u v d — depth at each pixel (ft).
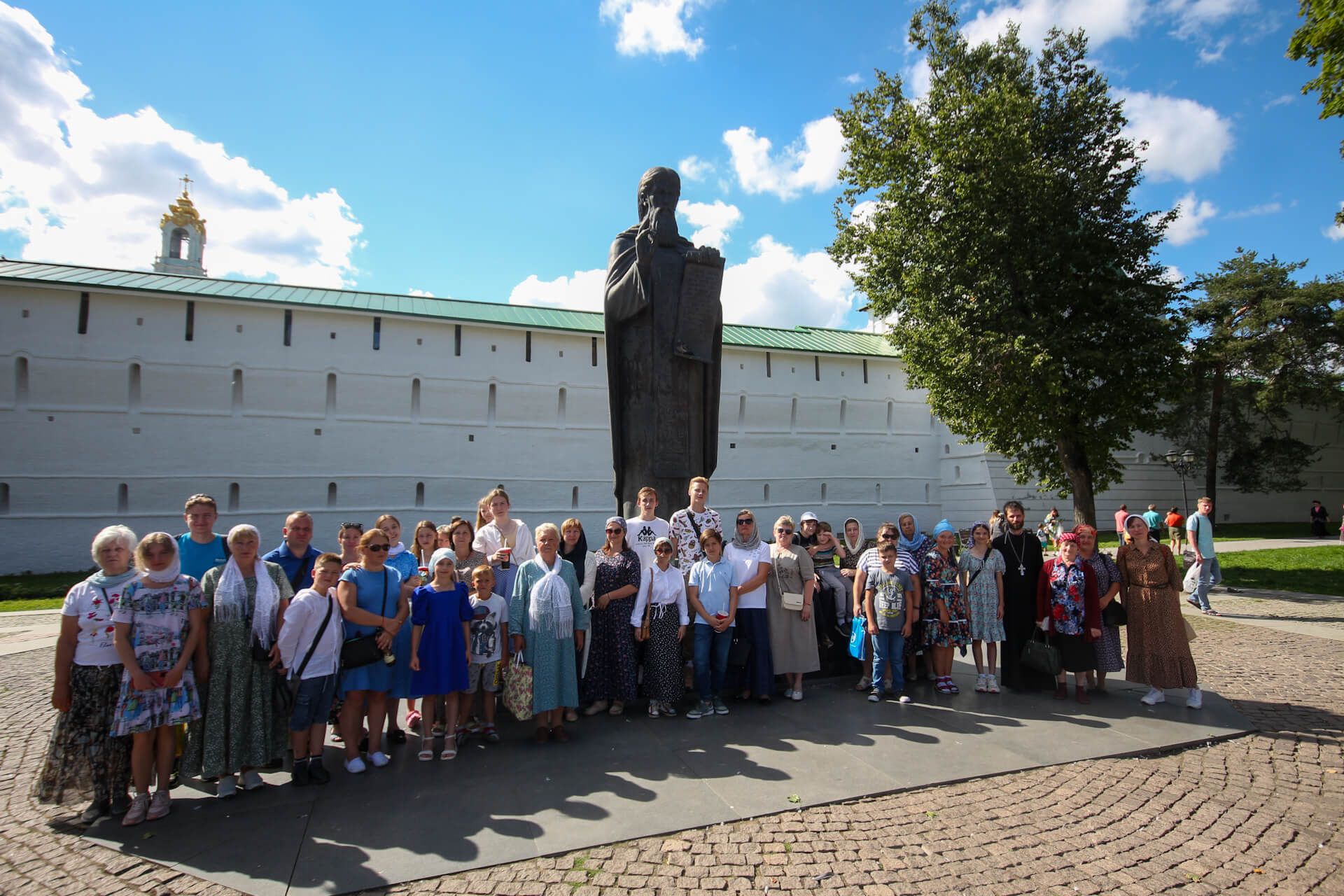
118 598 14.66
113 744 14.79
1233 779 16.51
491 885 11.71
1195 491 154.81
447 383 124.26
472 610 18.69
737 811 14.35
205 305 111.55
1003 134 61.11
